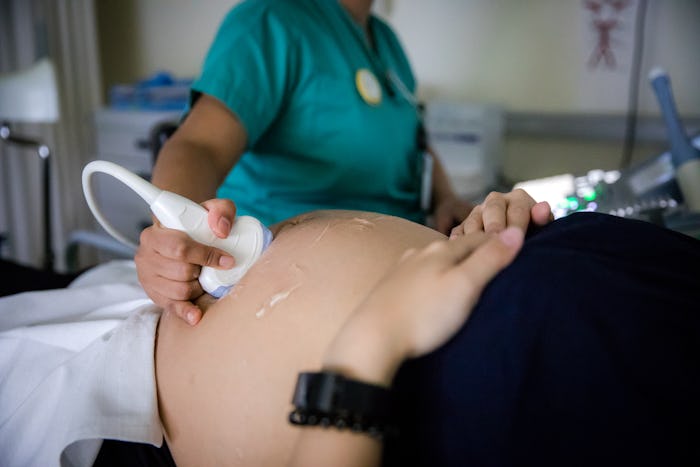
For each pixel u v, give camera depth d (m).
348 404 0.38
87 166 0.58
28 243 2.69
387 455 0.44
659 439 0.37
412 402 0.44
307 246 0.56
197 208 0.56
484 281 0.42
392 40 1.42
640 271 0.44
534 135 1.97
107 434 0.54
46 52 2.60
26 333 0.70
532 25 1.94
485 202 0.58
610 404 0.38
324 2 1.13
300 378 0.40
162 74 2.41
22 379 0.67
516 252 0.44
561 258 0.44
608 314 0.41
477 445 0.40
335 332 0.47
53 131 2.69
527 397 0.40
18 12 2.53
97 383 0.58
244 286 0.56
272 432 0.47
